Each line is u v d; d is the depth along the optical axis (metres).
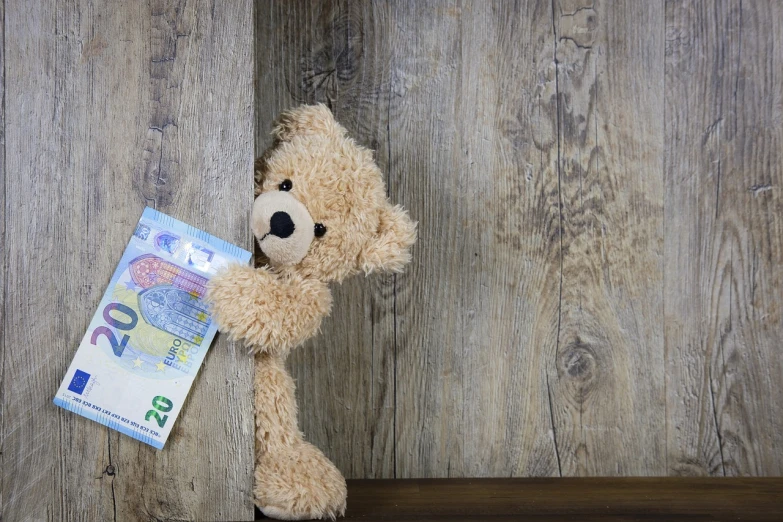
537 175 1.23
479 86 1.22
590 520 0.99
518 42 1.23
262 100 1.20
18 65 0.92
